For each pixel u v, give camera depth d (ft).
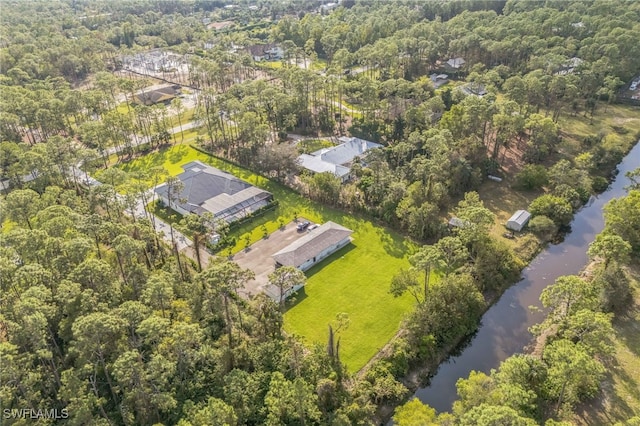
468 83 606.14
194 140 533.55
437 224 340.59
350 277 311.88
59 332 222.69
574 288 232.32
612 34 614.75
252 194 397.80
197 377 213.05
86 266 236.63
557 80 496.64
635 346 245.86
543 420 203.10
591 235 353.31
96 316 197.16
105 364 204.85
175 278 273.95
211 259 306.96
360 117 563.07
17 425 178.70
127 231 304.50
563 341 213.66
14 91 526.57
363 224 370.53
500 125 433.48
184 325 210.38
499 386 195.31
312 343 255.50
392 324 271.49
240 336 243.60
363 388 220.02
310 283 306.96
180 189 365.61
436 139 389.60
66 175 416.05
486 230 311.68
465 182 398.62
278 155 431.84
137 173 390.21
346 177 431.02
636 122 518.78
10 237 255.91
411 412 191.62
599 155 438.40
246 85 568.00
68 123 528.22
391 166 427.74
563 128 505.66
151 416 199.41
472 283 274.16
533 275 313.12
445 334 256.32
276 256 315.58
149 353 218.59
